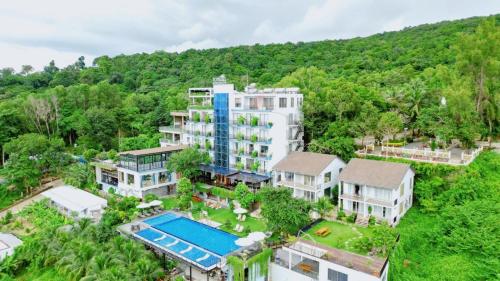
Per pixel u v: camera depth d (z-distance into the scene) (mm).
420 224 43000
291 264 35875
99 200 56875
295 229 41500
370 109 57812
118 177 64500
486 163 49250
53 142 73562
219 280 36938
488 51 55594
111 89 101062
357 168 47156
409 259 37906
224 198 57406
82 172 69062
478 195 42812
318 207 45406
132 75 141500
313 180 49750
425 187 46594
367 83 83250
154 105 105062
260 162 60344
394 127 55156
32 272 41438
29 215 56406
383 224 38844
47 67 160250
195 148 65500
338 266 31922
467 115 52375
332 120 60812
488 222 37000
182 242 40312
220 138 66375
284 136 57906
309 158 53031
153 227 45125
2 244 45188
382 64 107625
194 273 39031
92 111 87250
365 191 44719
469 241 36062
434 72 80625
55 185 70875
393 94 65875
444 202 43906
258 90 67812
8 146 69750
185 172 59781
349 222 44469
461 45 58656
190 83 121188
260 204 53000
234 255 35844
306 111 60781
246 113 62344
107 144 87812
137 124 93250
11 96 109938
